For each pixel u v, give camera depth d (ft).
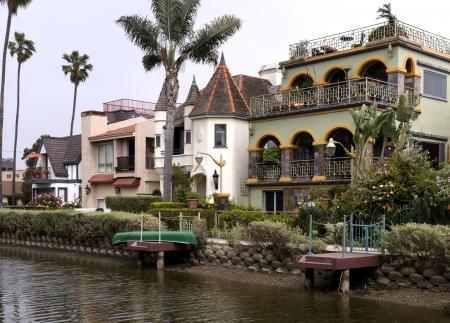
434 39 104.88
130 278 67.31
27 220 109.60
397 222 66.23
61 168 178.91
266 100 108.27
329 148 79.71
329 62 105.81
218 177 113.29
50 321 45.06
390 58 96.73
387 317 45.34
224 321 44.62
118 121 166.61
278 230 63.67
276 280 62.34
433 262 52.19
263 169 108.27
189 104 122.83
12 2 152.46
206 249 74.13
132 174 142.20
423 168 71.36
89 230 92.43
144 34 110.32
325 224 69.77
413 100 88.89
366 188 70.54
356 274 57.52
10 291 58.75
